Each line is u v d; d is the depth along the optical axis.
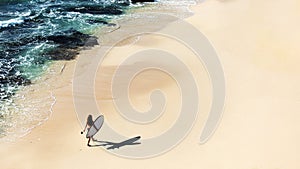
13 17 28.97
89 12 30.20
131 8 31.11
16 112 18.70
